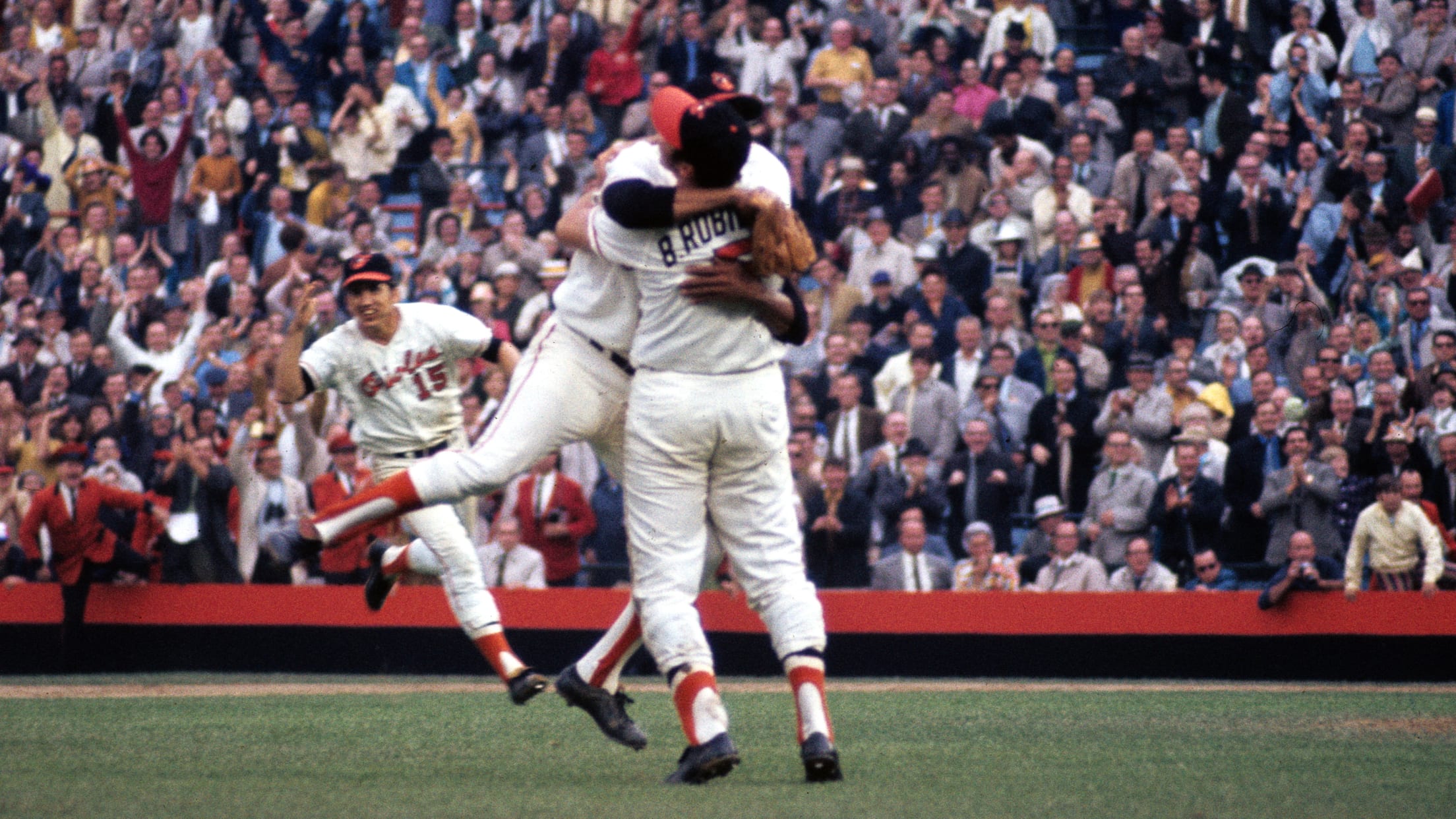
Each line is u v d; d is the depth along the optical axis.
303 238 39.78
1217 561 29.52
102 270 42.12
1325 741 16.39
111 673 31.08
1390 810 11.15
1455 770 13.66
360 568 32.06
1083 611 29.19
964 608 29.64
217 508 31.98
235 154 45.12
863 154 41.38
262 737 16.97
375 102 45.25
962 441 33.84
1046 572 30.39
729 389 12.91
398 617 30.80
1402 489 28.30
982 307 38.03
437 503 13.58
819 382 35.56
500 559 30.91
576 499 31.56
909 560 30.91
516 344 36.59
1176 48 41.34
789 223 12.61
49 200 46.19
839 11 44.84
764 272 12.67
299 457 34.03
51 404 36.44
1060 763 14.19
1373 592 27.92
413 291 39.81
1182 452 30.31
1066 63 41.66
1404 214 36.91
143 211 43.91
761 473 13.21
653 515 13.10
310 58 46.97
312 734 17.30
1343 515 30.02
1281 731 17.55
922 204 39.81
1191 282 36.78
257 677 29.61
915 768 13.80
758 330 13.01
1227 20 41.88
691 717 12.82
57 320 40.06
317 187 42.78
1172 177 38.50
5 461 36.06
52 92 47.25
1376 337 34.09
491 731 17.70
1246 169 38.09
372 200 41.97
